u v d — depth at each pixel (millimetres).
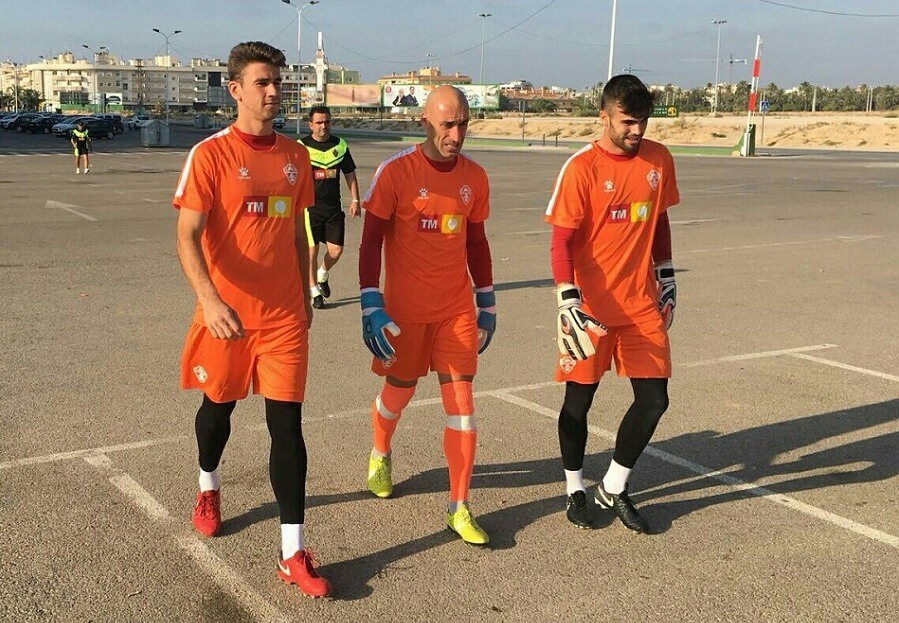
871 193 23141
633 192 3863
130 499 4160
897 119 73750
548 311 8648
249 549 3721
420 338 3914
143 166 30125
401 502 4258
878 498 4430
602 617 3270
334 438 5066
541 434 5238
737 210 18750
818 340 7648
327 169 8422
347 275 10477
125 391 5773
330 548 3781
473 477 4590
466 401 3883
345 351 6973
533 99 163875
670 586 3514
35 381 5945
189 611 3232
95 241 12633
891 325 8250
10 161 32125
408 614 3258
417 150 3852
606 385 6258
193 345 3604
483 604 3344
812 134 63750
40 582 3396
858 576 3619
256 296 3488
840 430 5414
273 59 3400
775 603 3395
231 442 4930
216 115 115750
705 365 6812
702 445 5141
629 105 3699
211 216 3457
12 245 12070
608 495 4078
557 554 3771
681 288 9961
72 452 4707
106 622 3143
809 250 13031
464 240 3918
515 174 29219
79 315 7957
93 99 162000
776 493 4477
